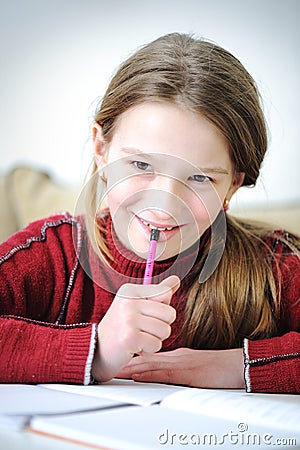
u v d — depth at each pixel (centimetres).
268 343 99
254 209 208
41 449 57
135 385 91
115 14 266
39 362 88
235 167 111
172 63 105
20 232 122
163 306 90
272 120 251
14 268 114
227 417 70
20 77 278
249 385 94
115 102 106
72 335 91
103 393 80
